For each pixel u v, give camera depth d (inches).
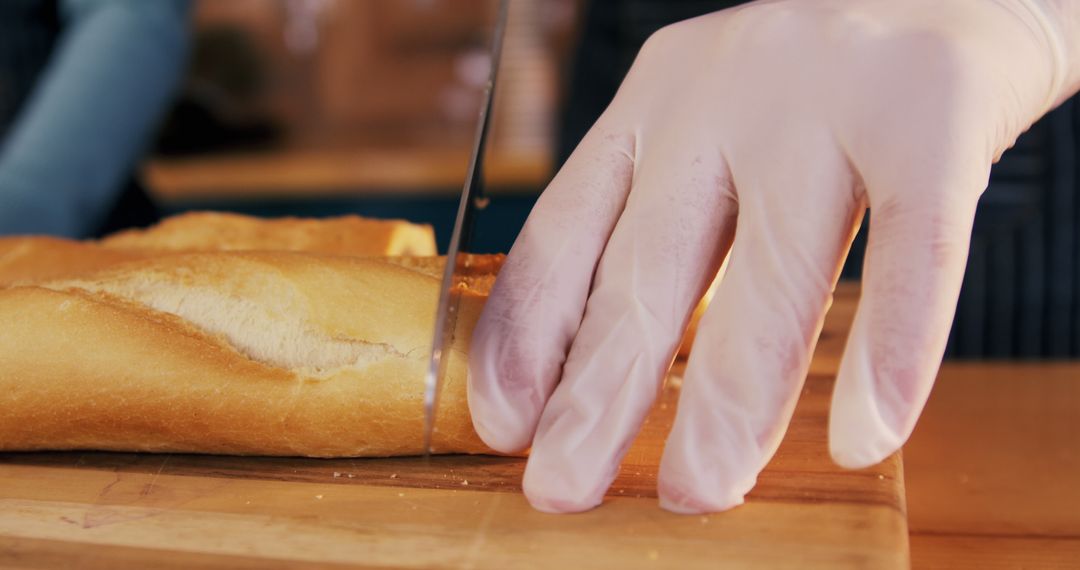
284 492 19.5
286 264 20.8
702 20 20.4
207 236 24.0
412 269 20.7
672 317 18.7
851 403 17.3
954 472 22.3
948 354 36.1
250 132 68.6
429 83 76.9
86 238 35.7
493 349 18.7
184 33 39.8
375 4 77.6
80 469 20.5
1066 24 19.7
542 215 19.5
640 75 20.2
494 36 20.5
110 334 20.4
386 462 20.2
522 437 18.7
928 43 18.5
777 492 18.6
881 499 18.4
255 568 18.1
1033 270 34.4
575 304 19.1
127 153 36.9
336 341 20.2
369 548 18.2
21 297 20.8
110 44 36.1
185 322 20.7
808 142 18.6
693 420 18.1
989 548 20.2
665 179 19.1
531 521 18.4
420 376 19.8
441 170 60.9
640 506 18.5
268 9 74.4
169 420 20.2
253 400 20.0
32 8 41.4
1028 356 35.1
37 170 33.8
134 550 18.5
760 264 18.3
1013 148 33.6
